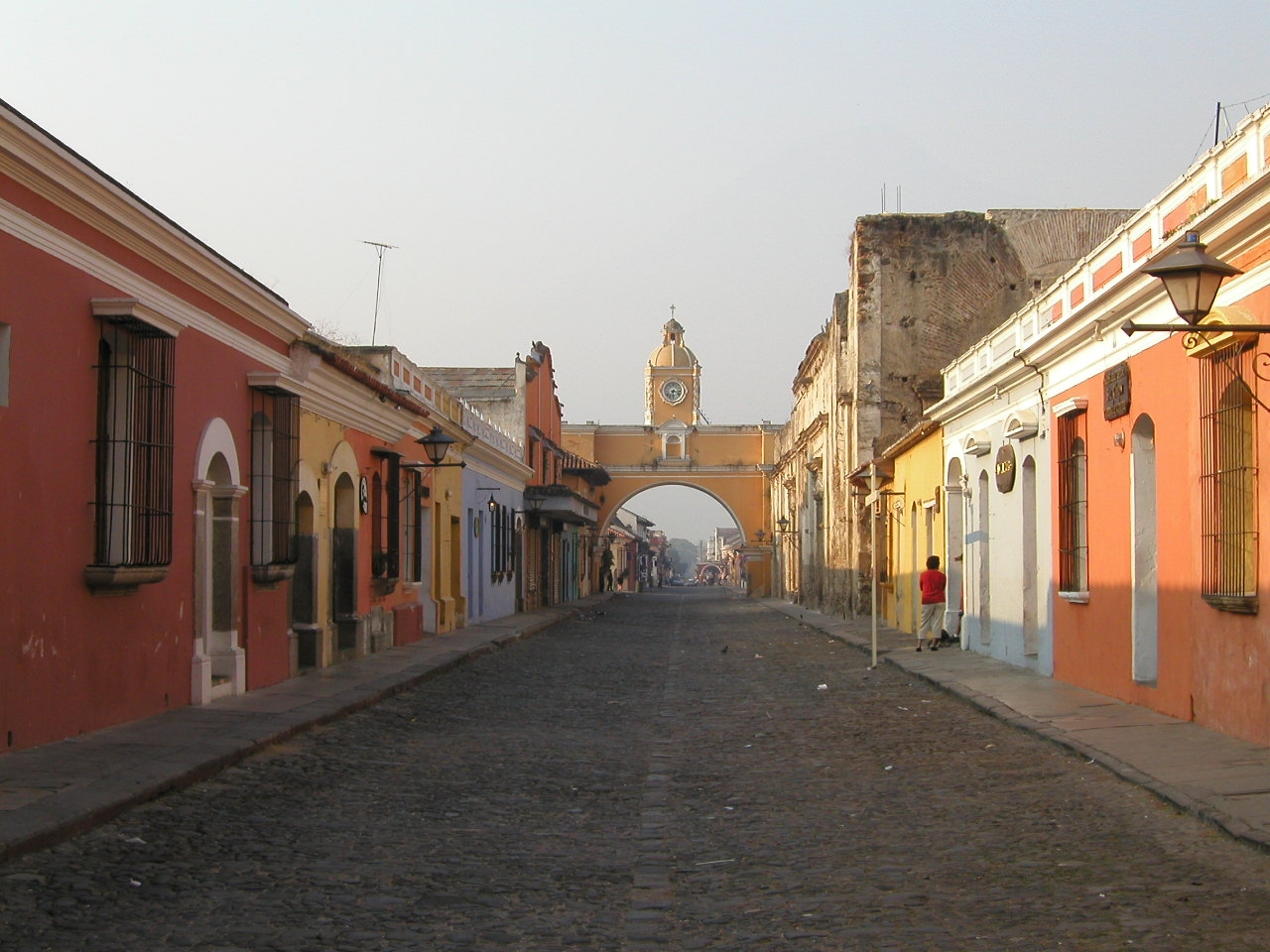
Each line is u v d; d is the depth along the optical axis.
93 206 9.98
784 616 40.28
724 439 70.50
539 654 23.39
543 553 47.75
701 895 6.25
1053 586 15.91
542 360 48.25
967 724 12.43
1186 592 11.38
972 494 20.67
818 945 5.36
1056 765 9.76
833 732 12.32
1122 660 13.24
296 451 15.57
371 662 18.61
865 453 30.75
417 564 24.31
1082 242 30.47
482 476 32.75
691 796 9.06
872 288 30.86
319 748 10.85
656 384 81.75
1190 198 11.20
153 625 11.59
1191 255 7.90
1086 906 5.82
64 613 9.80
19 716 9.16
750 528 70.12
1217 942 5.20
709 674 19.31
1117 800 8.27
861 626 30.41
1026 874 6.48
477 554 32.06
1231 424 10.27
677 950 5.33
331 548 17.95
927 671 17.36
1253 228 9.64
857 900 6.07
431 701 14.96
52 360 9.56
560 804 8.75
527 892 6.30
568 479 55.91
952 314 30.72
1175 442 11.59
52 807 7.28
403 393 22.31
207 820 7.70
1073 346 14.76
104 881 6.18
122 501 10.68
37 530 9.35
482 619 32.75
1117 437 13.30
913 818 8.05
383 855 7.02
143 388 11.05
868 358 30.80
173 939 5.32
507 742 11.80
